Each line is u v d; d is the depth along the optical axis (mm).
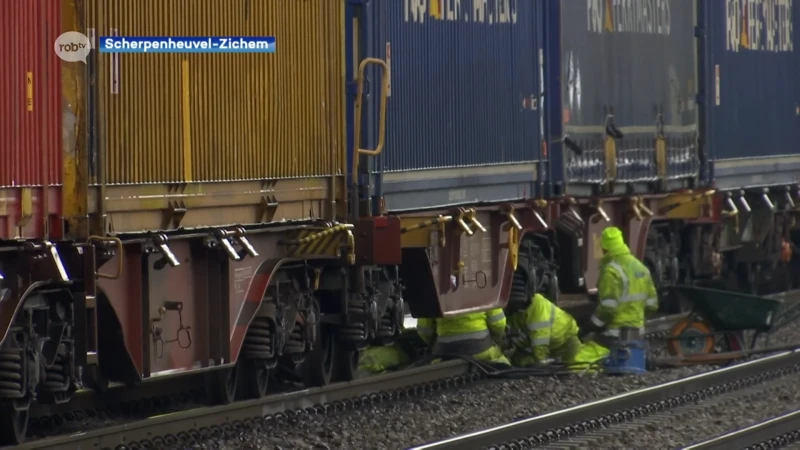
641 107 70938
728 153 79188
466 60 57219
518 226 59344
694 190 74625
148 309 42406
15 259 37875
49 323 39438
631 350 58000
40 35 38375
